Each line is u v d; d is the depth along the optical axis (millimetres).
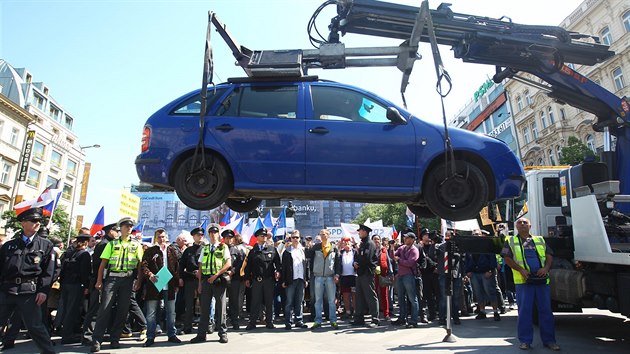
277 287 9773
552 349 5227
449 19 6066
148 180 4320
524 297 5414
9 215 28547
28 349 6203
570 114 31406
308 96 4480
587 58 6465
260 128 4262
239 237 9547
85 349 6160
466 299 9422
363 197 4406
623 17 25938
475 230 8203
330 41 5805
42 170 42781
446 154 4180
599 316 8125
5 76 42812
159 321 7762
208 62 4164
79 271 6941
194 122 4363
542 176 7477
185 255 7633
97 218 9117
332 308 8125
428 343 5957
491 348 5445
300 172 4156
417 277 8422
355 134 4270
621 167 6348
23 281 4973
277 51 4824
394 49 4918
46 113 45531
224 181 4164
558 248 6125
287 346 6012
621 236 5172
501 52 6219
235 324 8148
